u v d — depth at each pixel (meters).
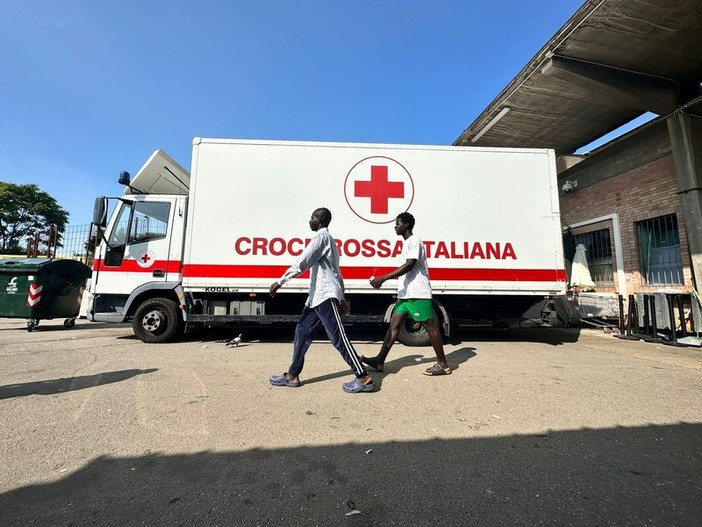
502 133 10.22
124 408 3.45
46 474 2.38
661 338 7.35
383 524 1.94
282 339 7.16
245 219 6.42
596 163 10.52
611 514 2.02
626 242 9.57
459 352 6.09
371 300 6.84
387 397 3.79
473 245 6.52
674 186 8.47
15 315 8.36
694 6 6.00
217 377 4.44
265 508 2.06
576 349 6.46
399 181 6.58
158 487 2.25
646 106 7.93
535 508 2.08
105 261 6.75
